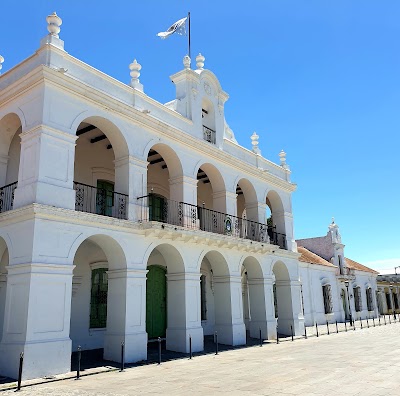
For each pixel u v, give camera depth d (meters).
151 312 17.50
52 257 10.56
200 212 20.48
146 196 13.46
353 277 35.47
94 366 11.38
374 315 38.94
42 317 10.08
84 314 14.94
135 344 12.30
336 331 23.16
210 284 21.31
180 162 15.52
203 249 15.70
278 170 22.47
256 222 19.05
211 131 17.84
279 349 15.51
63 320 10.51
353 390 8.12
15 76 12.58
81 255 15.17
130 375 10.26
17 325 10.02
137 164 13.58
